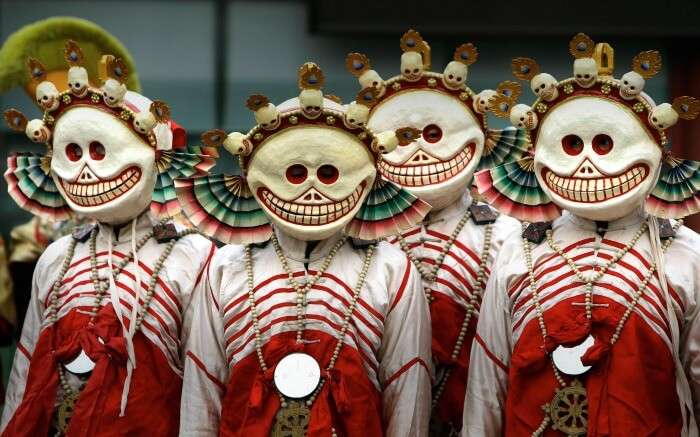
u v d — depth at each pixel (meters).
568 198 6.43
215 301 6.72
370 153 6.50
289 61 10.83
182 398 6.73
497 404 6.68
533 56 10.48
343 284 6.59
